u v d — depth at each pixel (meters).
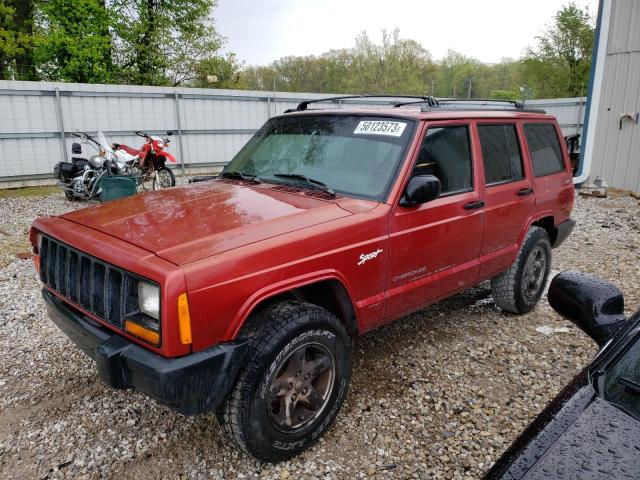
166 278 2.26
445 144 3.68
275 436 2.69
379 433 3.10
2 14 19.19
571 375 3.80
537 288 4.94
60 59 22.56
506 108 4.72
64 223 3.06
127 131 14.62
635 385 1.65
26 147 13.05
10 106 12.63
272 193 3.36
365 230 3.04
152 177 11.35
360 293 3.11
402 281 3.40
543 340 4.37
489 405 3.41
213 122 16.28
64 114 13.46
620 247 7.30
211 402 2.43
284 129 4.07
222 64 28.64
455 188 3.76
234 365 2.47
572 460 1.40
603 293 2.17
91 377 3.70
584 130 12.27
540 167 4.79
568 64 34.28
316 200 3.20
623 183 11.93
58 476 2.73
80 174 10.38
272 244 2.62
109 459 2.86
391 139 3.45
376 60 43.66
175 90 15.20
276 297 2.93
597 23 11.64
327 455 2.91
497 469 1.49
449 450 2.96
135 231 2.75
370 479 2.73
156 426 3.15
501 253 4.31
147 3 25.39
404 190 3.27
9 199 11.33
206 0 26.58
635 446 1.44
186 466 2.81
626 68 11.43
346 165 3.49
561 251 7.13
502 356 4.08
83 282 2.76
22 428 3.12
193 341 2.35
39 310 4.91
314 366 2.83
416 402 3.43
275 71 50.56
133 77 25.56
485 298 5.35
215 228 2.72
